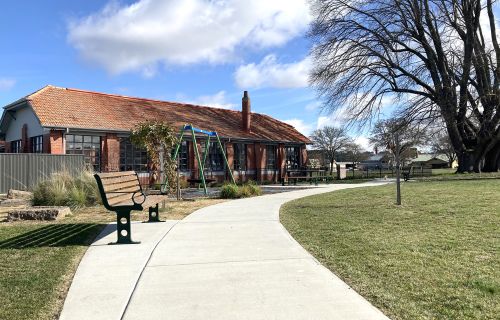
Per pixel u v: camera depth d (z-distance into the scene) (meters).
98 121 24.16
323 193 16.80
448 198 12.50
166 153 16.28
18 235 7.82
